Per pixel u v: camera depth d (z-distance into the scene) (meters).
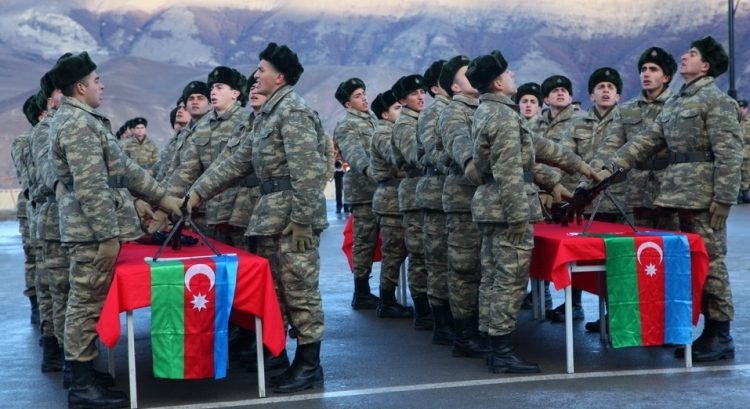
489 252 5.95
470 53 191.38
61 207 5.33
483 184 5.88
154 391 5.76
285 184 5.63
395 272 8.27
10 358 7.04
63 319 5.94
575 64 186.12
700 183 6.04
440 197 6.83
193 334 5.21
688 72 6.13
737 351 6.35
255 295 5.36
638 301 5.75
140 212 6.42
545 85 8.31
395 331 7.61
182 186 7.06
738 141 5.97
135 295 5.16
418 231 7.56
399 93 7.56
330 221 19.52
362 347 6.95
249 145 5.86
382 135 8.03
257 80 5.97
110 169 5.37
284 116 5.54
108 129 5.44
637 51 187.00
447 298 6.94
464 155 5.87
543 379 5.68
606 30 194.12
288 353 6.95
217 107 7.10
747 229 15.24
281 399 5.42
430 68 7.09
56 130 5.23
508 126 5.58
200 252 5.83
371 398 5.38
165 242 5.44
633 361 6.14
